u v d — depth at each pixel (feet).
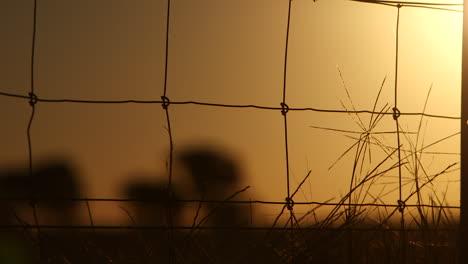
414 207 13.43
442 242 13.05
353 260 12.64
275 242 12.49
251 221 12.76
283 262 12.29
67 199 12.37
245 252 12.35
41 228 12.10
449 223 13.28
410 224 13.21
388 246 12.89
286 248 12.44
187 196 12.73
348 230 12.73
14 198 12.24
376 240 12.98
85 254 12.09
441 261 12.82
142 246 12.35
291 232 12.58
